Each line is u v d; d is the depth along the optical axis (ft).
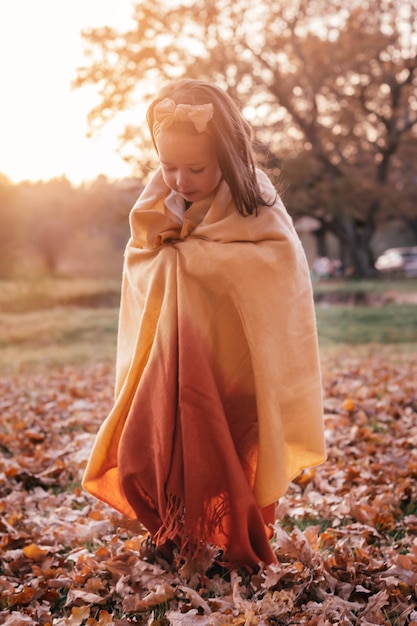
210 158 8.70
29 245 121.39
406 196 99.19
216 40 77.36
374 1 85.10
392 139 95.45
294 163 84.48
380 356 36.60
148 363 9.25
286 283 8.91
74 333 60.85
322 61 83.82
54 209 119.55
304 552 10.06
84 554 11.09
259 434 9.00
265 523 9.92
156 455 9.02
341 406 20.93
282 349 8.93
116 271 129.49
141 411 9.18
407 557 10.14
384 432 18.35
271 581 9.20
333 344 49.16
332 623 8.67
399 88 92.38
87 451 17.01
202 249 8.88
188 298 8.93
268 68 80.48
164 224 9.27
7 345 55.36
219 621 8.65
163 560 10.16
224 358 9.12
